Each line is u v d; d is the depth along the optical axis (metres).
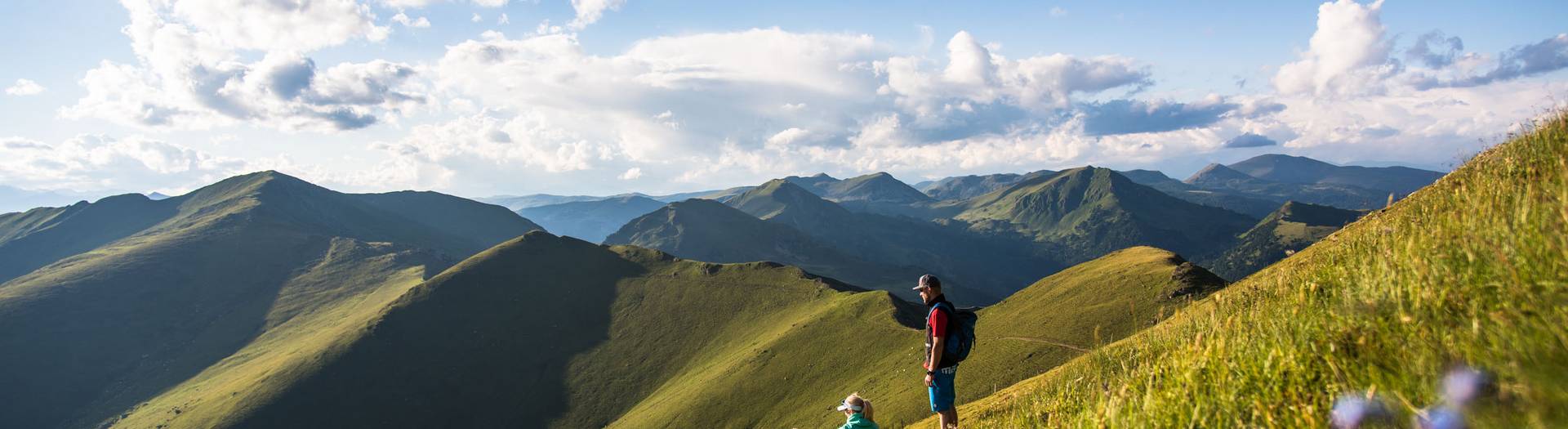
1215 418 3.70
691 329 182.00
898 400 92.44
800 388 123.44
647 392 157.12
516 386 165.38
